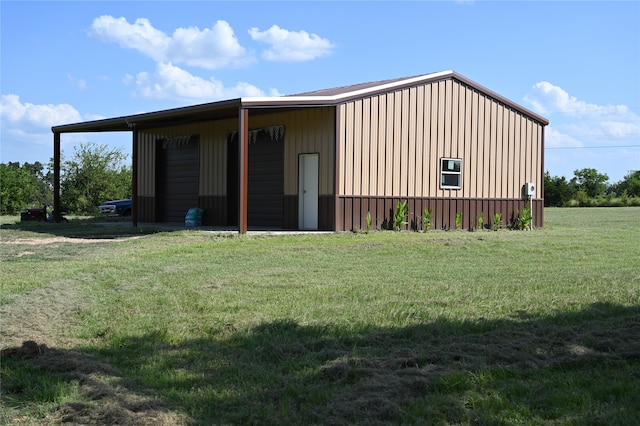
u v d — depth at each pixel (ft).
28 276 29.91
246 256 36.83
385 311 21.72
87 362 16.49
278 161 57.72
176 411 13.34
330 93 55.88
